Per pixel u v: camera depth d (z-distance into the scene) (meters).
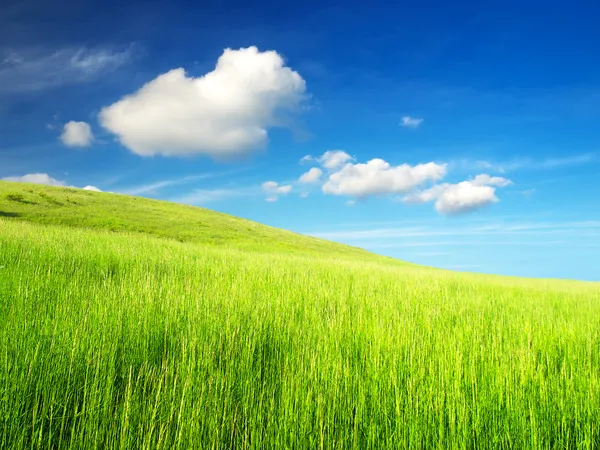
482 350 3.53
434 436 2.38
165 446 2.04
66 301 4.59
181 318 4.32
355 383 2.87
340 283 9.28
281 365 3.33
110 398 2.44
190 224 37.25
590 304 9.21
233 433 2.37
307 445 2.25
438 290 8.82
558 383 3.23
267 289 7.02
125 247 11.30
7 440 2.11
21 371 2.61
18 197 30.42
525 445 2.41
